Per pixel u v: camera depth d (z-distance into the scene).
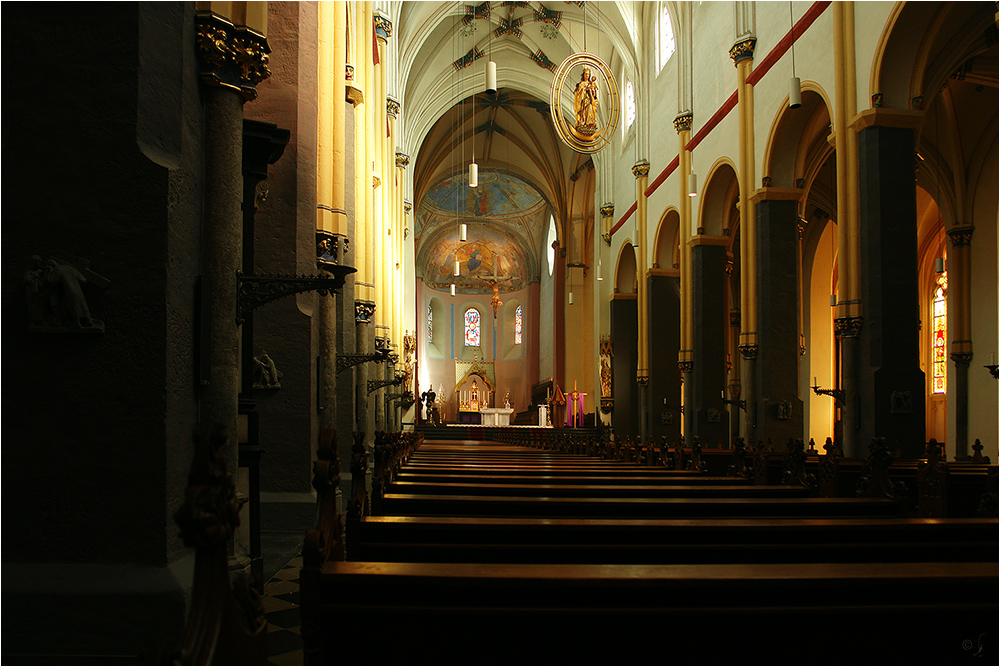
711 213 21.58
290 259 8.02
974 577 2.81
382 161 18.89
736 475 8.05
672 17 23.45
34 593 3.85
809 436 26.89
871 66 13.48
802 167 17.61
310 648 2.58
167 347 4.16
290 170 8.12
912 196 13.20
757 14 18.25
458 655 2.63
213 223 5.03
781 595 2.76
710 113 21.05
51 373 4.07
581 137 22.91
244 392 6.39
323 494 2.93
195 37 4.93
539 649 2.64
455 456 13.16
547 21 30.42
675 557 3.63
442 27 31.05
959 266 20.09
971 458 11.74
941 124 19.95
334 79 10.74
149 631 3.88
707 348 21.56
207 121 5.06
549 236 48.97
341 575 2.65
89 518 4.03
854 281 13.70
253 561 5.64
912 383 12.99
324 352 10.09
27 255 4.09
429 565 2.79
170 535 4.12
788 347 17.39
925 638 2.74
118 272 4.13
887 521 4.19
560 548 3.55
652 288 25.86
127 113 4.20
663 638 2.67
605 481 7.15
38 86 4.18
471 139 42.34
